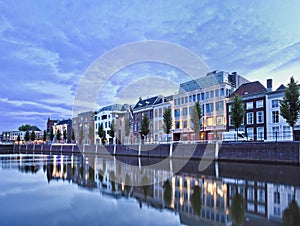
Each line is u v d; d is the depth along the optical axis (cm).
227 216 990
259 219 948
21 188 1600
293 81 3031
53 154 6394
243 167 2594
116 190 1527
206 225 883
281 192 1401
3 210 1095
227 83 4888
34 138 10638
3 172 2425
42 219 973
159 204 1184
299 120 3719
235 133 3756
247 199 1254
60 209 1108
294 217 967
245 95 4428
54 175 2208
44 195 1392
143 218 973
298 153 2584
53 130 10756
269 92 4138
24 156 5441
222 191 1450
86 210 1091
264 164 2786
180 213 1047
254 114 4312
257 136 4228
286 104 3006
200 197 1314
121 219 973
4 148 9438
